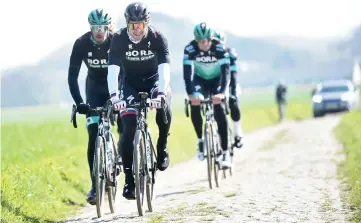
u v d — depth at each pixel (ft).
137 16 49.88
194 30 68.13
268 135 148.25
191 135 127.65
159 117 53.31
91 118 55.52
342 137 118.21
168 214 51.08
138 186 50.37
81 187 69.92
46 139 118.52
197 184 73.67
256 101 365.61
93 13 53.16
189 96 70.13
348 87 249.34
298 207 51.60
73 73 55.57
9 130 141.49
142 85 54.44
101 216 53.31
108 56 52.03
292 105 298.35
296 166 82.74
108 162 53.93
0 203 52.11
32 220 52.16
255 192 61.16
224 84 70.13
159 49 52.11
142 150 51.62
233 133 86.69
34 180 63.31
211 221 46.68
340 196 56.18
